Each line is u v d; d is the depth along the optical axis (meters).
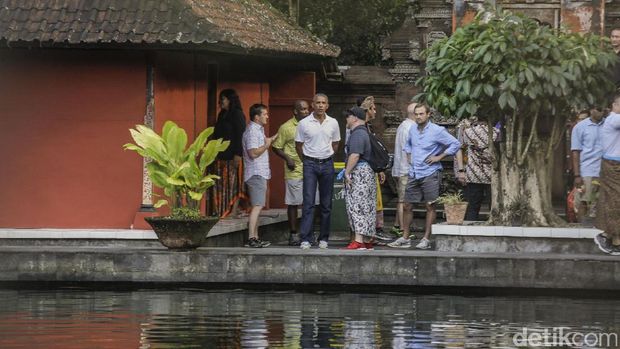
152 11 19.95
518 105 19.88
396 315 15.48
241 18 23.03
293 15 35.44
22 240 20.20
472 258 18.03
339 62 41.25
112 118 20.42
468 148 23.78
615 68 19.73
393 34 34.12
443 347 13.19
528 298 17.25
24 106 20.59
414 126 20.80
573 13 30.77
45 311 15.65
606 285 17.86
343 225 24.95
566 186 29.19
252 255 18.36
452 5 32.34
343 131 35.19
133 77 20.38
